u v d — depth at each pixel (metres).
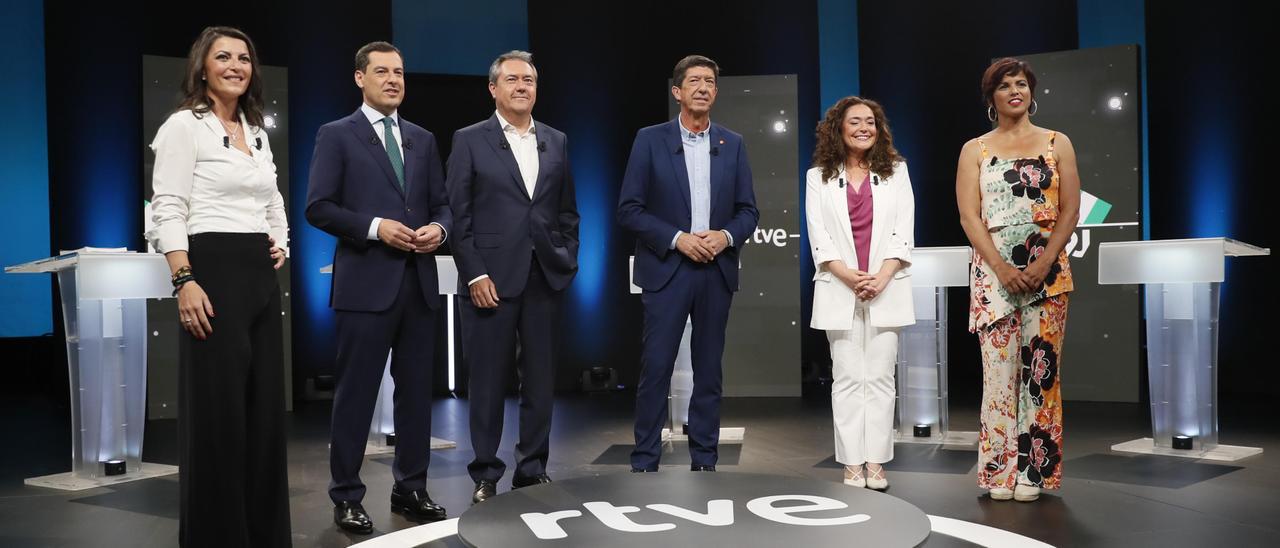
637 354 7.53
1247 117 6.20
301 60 7.11
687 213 3.67
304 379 7.10
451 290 4.70
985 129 7.11
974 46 7.18
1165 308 4.34
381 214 3.15
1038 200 3.41
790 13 7.50
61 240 6.83
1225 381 6.43
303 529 3.15
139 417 4.23
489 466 3.52
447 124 7.63
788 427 5.33
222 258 2.37
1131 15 7.03
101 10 6.71
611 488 2.74
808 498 2.58
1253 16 6.12
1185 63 6.54
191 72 2.43
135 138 6.82
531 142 3.58
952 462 4.18
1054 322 3.41
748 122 6.66
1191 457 4.18
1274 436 4.71
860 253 3.66
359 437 3.17
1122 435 4.82
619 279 7.48
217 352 2.35
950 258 4.57
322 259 7.17
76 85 6.71
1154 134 6.77
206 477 2.34
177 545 3.04
